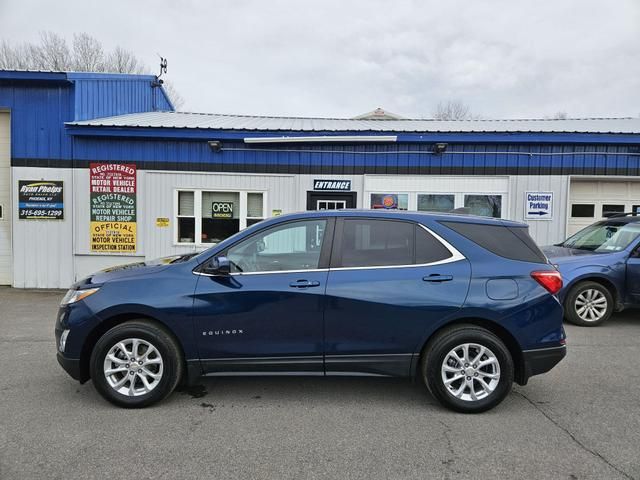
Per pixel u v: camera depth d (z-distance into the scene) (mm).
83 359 3771
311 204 10070
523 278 3768
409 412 3746
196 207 9961
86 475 2783
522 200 9914
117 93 11703
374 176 10000
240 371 3793
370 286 3719
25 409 3732
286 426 3477
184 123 10812
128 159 9789
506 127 11703
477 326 3756
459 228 3928
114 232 9836
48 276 9812
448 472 2854
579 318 6746
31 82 9617
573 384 4395
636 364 4996
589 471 2865
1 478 2730
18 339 5887
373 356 3734
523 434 3361
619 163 9836
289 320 3727
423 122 13625
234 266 3863
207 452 3076
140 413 3678
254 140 9672
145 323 3764
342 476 2805
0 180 9992
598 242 7453
